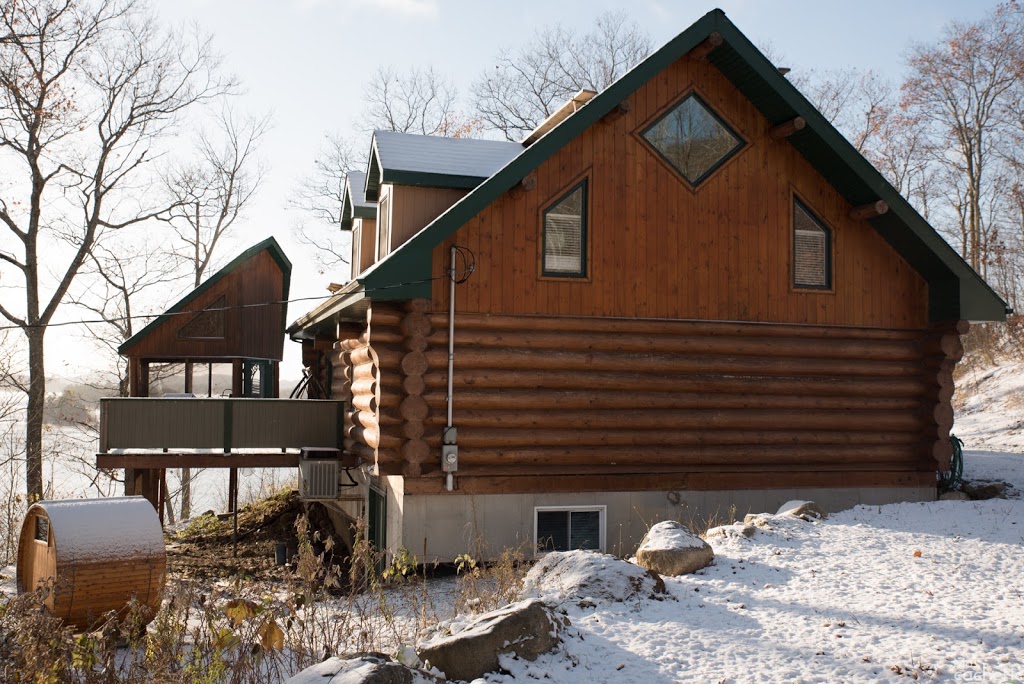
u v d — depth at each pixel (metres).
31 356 28.80
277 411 17.16
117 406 16.59
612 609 8.62
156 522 10.48
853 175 15.22
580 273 14.62
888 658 7.29
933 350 16.06
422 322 13.63
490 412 14.07
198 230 37.06
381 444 13.66
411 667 6.71
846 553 10.82
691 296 15.07
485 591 10.15
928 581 9.67
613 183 14.79
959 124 39.47
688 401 14.96
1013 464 18.59
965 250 39.69
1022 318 34.44
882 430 16.09
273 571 15.70
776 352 15.41
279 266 26.36
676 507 14.97
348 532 18.17
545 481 14.34
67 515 10.15
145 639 8.88
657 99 15.07
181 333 23.67
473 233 14.10
